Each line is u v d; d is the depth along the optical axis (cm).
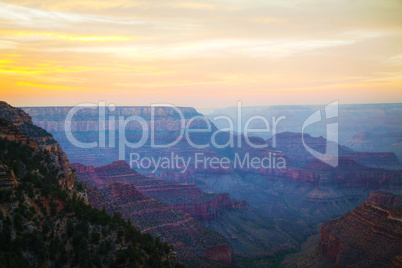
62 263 9450
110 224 10906
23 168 11631
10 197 9925
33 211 10056
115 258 9925
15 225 9425
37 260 9175
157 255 10831
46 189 10850
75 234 10056
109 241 10288
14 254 8938
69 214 10688
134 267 9781
